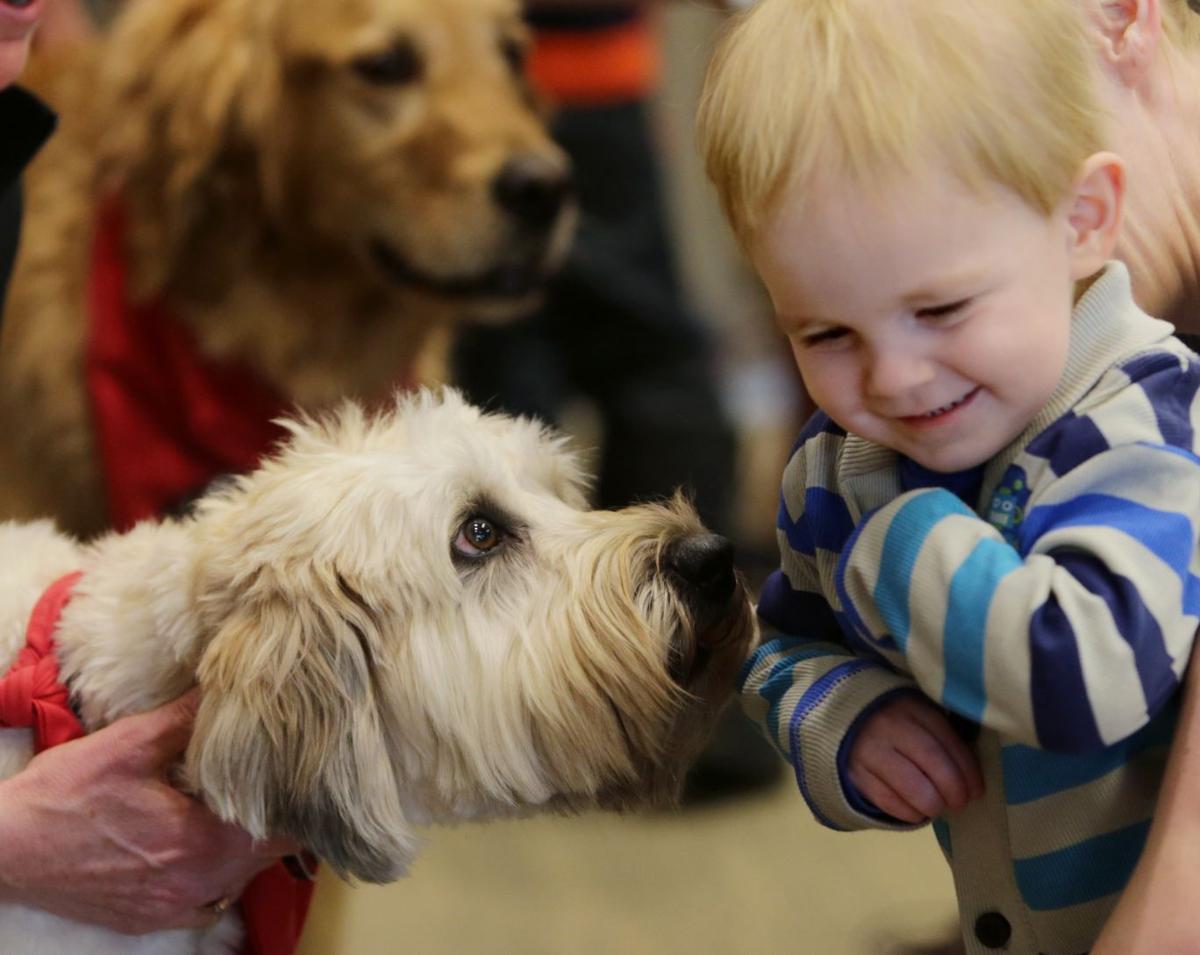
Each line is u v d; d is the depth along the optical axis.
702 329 4.00
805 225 1.05
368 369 2.89
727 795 3.68
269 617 1.46
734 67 1.10
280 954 1.67
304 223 2.73
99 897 1.51
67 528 2.74
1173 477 1.03
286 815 1.46
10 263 2.19
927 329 1.05
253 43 2.68
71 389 2.66
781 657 1.29
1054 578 1.00
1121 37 1.29
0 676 1.60
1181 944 1.01
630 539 1.59
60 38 3.07
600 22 3.69
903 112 1.02
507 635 1.56
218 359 2.68
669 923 3.15
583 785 1.56
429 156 2.74
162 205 2.65
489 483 1.61
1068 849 1.13
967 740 1.19
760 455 5.36
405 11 2.71
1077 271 1.08
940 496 1.10
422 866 3.47
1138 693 0.99
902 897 3.19
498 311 2.88
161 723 1.49
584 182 3.78
